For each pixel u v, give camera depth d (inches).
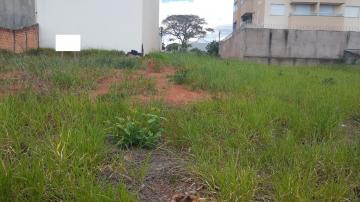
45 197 101.2
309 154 137.3
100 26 778.2
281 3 1365.7
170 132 166.4
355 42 1005.8
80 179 106.4
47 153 121.6
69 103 195.6
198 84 326.0
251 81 361.4
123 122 164.9
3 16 681.6
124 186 106.7
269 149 142.0
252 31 991.0
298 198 102.1
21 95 212.1
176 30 2391.7
